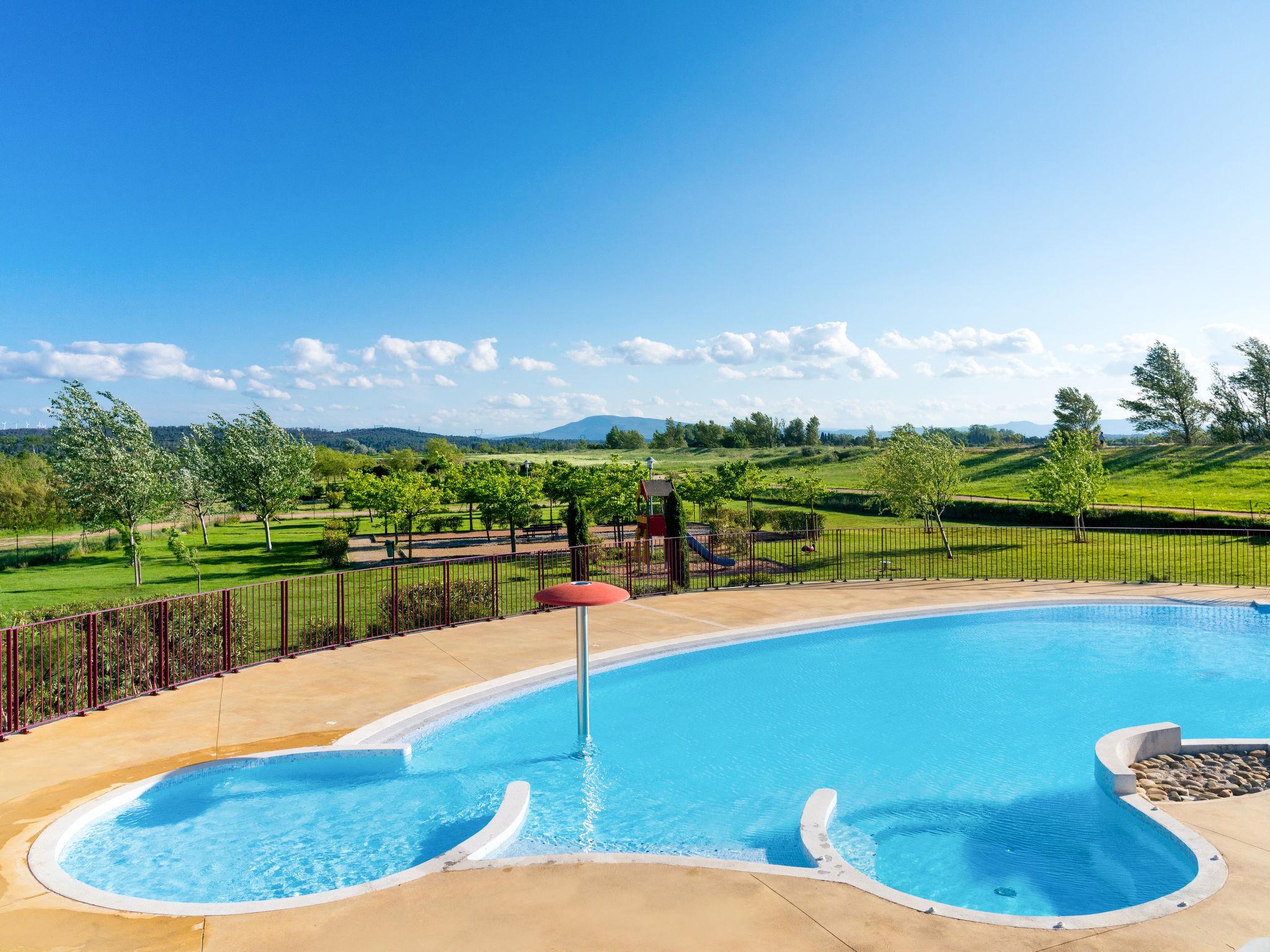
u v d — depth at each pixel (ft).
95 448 81.97
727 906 15.03
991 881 19.06
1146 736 25.03
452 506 183.52
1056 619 47.44
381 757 25.16
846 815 22.98
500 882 16.14
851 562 76.38
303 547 115.14
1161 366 208.23
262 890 17.95
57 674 29.60
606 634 41.68
